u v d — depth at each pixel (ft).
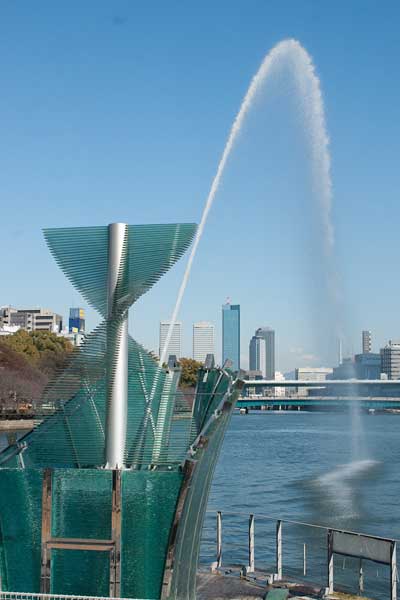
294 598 54.34
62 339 565.94
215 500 152.76
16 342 507.30
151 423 49.44
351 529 117.19
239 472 211.00
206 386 54.49
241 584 58.13
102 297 49.73
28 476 47.37
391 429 499.51
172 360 52.60
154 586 45.01
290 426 566.36
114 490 45.39
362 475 197.57
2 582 46.60
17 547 46.88
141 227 49.49
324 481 184.14
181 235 49.19
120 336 48.93
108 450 48.32
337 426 560.61
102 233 50.08
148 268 49.14
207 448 46.19
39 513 47.01
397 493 160.35
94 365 49.98
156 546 45.27
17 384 388.98
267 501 150.92
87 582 45.55
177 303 56.13
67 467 49.44
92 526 46.01
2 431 333.42
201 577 60.39
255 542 104.68
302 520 125.80
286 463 239.30
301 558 92.94
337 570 85.92
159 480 45.52
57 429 50.08
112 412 48.44
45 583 45.47
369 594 74.84
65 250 50.29
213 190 64.08
